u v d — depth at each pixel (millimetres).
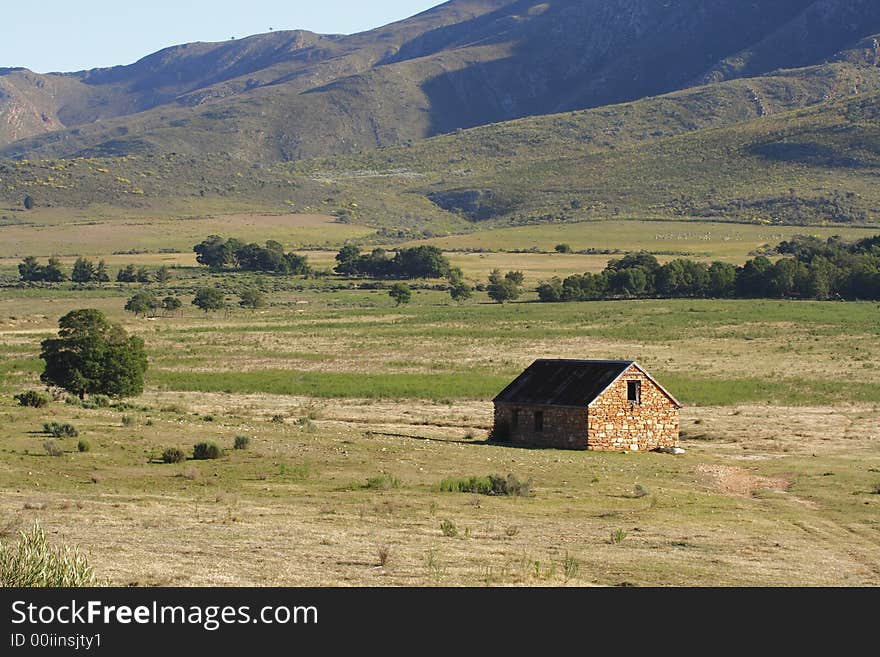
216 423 86375
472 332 193750
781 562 41781
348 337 189000
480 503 53844
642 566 40281
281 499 53812
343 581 36188
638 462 75062
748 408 111688
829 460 77500
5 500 49562
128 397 108875
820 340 174625
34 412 83500
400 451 74062
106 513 46938
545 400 84188
